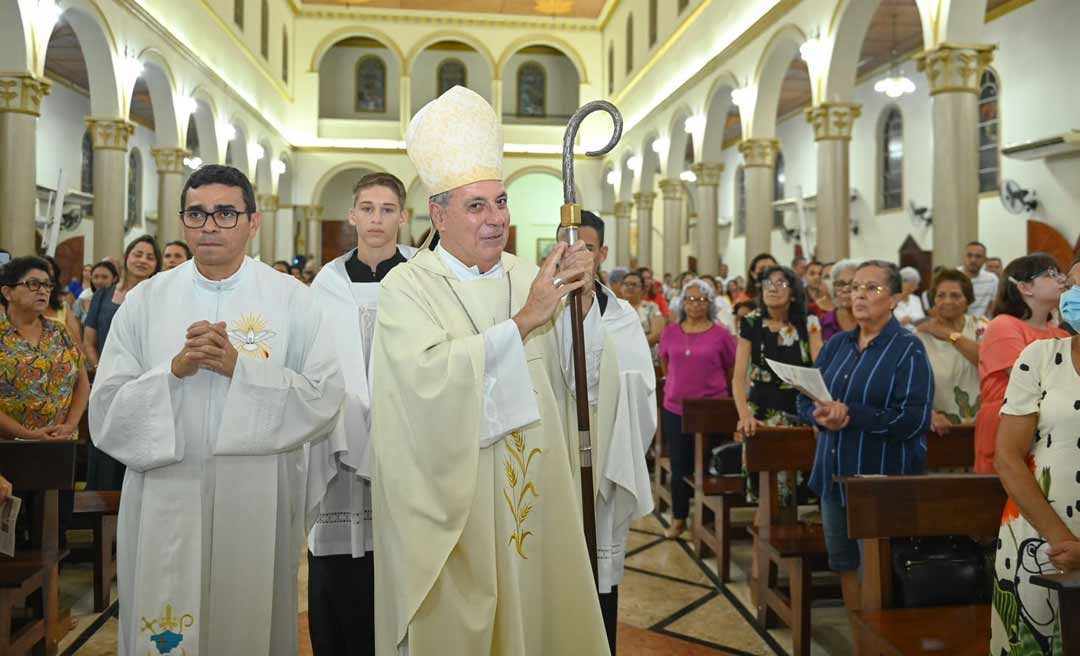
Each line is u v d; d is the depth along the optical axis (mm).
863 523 2693
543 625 1971
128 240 19094
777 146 12109
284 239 21828
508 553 1889
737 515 5266
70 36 14078
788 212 19953
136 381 2055
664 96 16969
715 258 14672
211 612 2092
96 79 10594
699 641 3637
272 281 2293
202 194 2160
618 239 21562
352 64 23734
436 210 2010
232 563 2100
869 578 2832
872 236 16469
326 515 2680
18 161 8469
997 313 3215
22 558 3141
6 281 3713
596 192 22578
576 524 1969
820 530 3781
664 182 16875
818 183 10055
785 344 4348
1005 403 2295
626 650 3529
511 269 2146
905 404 3102
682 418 4746
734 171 23188
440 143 1949
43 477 3143
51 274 3896
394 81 23812
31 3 8516
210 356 2043
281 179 21828
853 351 3324
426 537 1822
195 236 2168
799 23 10586
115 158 10781
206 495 2143
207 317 2223
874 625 2621
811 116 10055
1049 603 2219
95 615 3850
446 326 1955
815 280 7488
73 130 17266
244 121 16969
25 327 3787
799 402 3607
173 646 2064
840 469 3225
